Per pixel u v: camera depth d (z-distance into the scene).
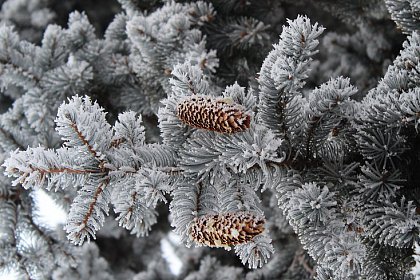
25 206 1.69
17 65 1.65
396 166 1.20
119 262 2.68
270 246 1.08
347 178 1.17
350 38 2.05
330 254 1.08
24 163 1.07
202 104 1.10
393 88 1.20
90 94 1.74
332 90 1.14
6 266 1.63
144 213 1.12
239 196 1.12
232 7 1.77
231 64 1.74
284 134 1.17
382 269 1.21
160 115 1.16
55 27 1.71
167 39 1.56
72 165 1.09
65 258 1.71
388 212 1.13
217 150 1.12
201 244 1.09
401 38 1.97
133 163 1.12
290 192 1.15
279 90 1.14
